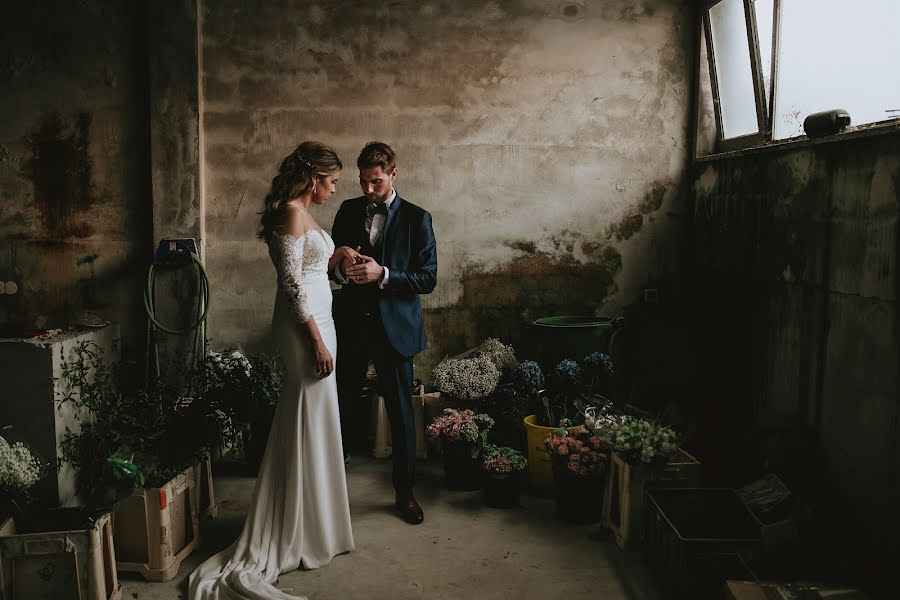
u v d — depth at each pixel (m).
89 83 4.58
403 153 4.73
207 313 4.49
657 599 2.80
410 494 3.54
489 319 4.87
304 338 2.98
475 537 3.34
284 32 4.61
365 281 3.32
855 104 3.08
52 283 4.68
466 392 4.18
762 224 3.86
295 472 3.00
